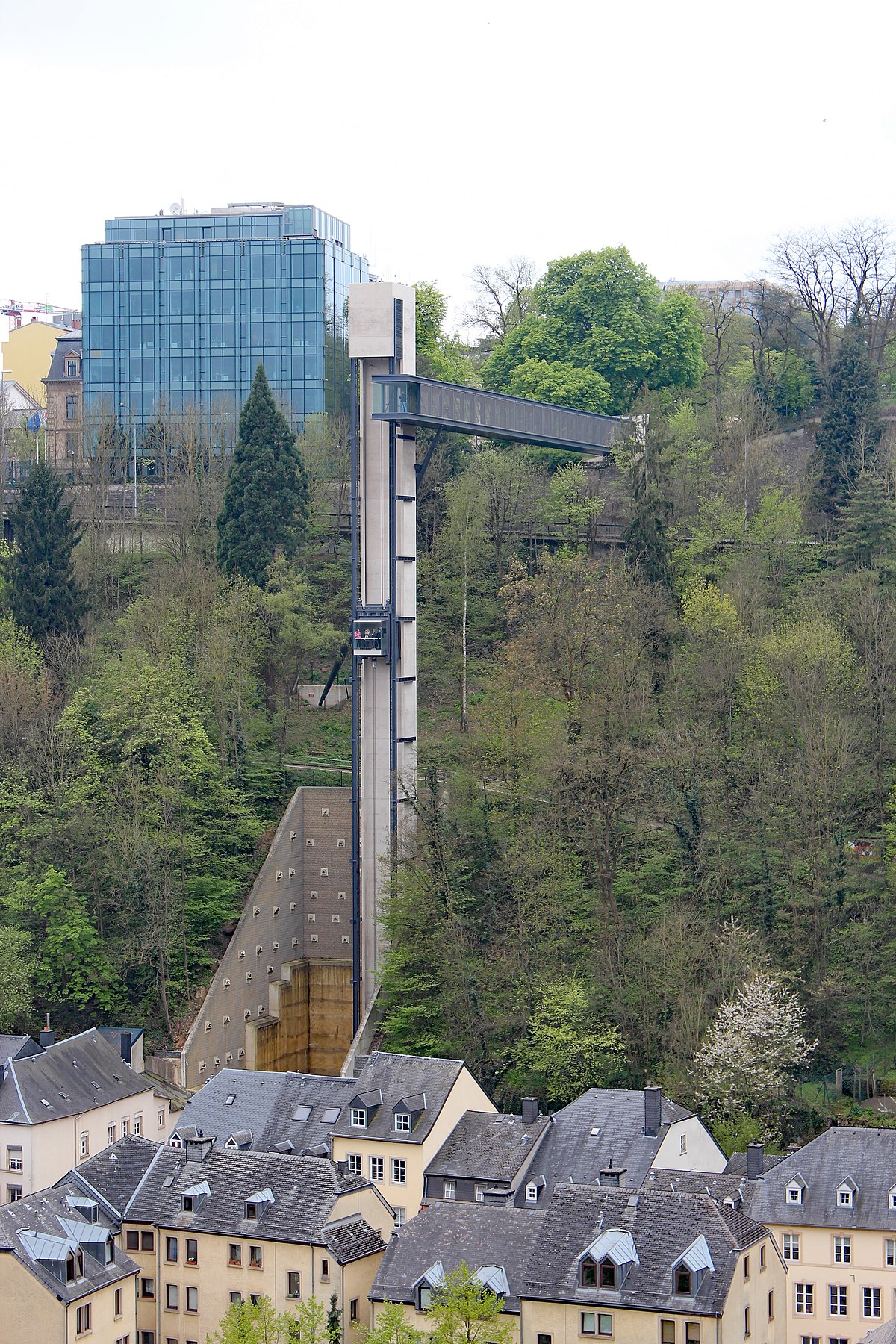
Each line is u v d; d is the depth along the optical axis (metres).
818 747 189.50
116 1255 126.69
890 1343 108.88
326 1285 128.38
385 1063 152.25
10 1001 185.38
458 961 182.38
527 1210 124.88
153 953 196.38
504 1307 119.12
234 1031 199.25
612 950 180.88
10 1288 120.31
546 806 192.00
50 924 194.00
